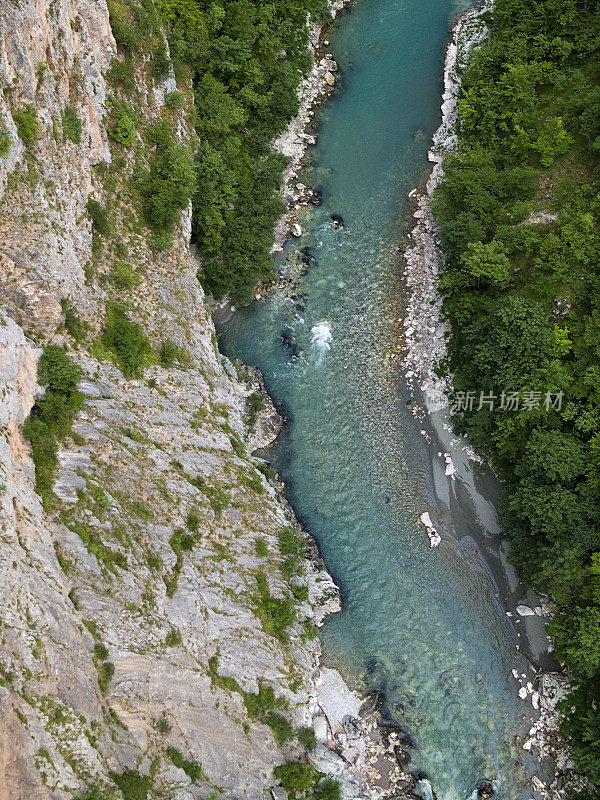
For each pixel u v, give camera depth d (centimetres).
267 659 3192
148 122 3709
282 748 3145
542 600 3666
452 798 3306
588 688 3416
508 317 3684
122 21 3578
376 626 3656
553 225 4072
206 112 4134
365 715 3447
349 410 4088
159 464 3102
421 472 3959
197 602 2955
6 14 2733
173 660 2734
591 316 3772
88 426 2864
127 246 3434
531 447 3566
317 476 3941
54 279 2912
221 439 3544
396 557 3794
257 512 3500
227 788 2820
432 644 3619
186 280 3728
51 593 2334
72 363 2862
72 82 3167
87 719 2320
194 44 4122
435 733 3428
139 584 2725
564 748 3375
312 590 3609
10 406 2503
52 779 2116
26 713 2105
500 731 3438
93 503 2706
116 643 2545
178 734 2681
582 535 3384
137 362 3212
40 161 2928
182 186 3603
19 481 2448
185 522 3077
